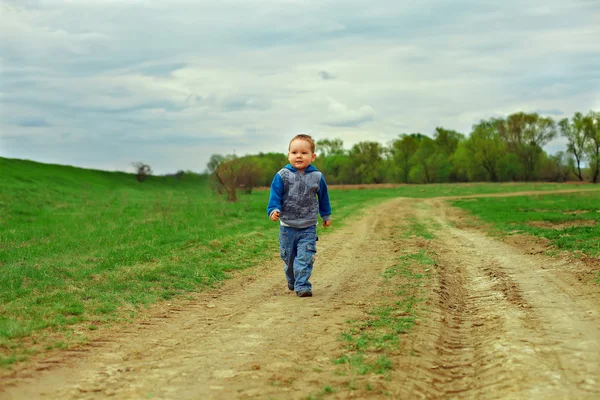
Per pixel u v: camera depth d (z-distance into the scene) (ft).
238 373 13.47
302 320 19.19
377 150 350.23
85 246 37.52
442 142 354.95
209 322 19.21
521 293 23.48
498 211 77.15
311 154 23.86
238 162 108.27
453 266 32.32
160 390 12.30
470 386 13.23
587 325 17.72
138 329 18.11
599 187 187.93
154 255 33.09
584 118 274.57
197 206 81.82
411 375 13.61
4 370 13.39
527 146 302.04
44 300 20.75
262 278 29.25
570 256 32.17
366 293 24.22
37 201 94.73
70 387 12.44
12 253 33.86
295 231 24.07
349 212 83.15
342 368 13.87
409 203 111.14
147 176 300.40
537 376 13.08
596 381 12.67
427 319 19.31
